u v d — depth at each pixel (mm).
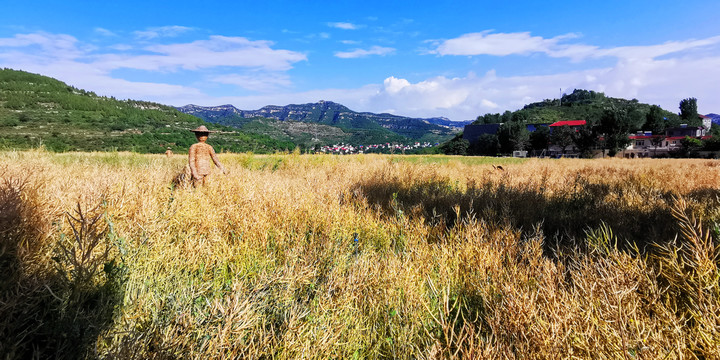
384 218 5188
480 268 3150
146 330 2018
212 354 1832
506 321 2166
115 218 3557
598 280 2383
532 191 7242
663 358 1729
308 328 2180
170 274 2855
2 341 1702
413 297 2596
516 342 2010
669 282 2373
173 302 2283
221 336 1876
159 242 3295
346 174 10867
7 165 5410
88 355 1819
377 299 2674
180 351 1828
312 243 3668
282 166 14906
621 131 89812
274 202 5137
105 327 1997
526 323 2088
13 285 2059
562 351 1877
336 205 5418
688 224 2512
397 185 8484
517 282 2797
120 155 17594
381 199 6855
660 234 4184
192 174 7234
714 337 1818
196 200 5227
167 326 2043
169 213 4203
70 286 2143
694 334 1930
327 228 4277
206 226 4188
